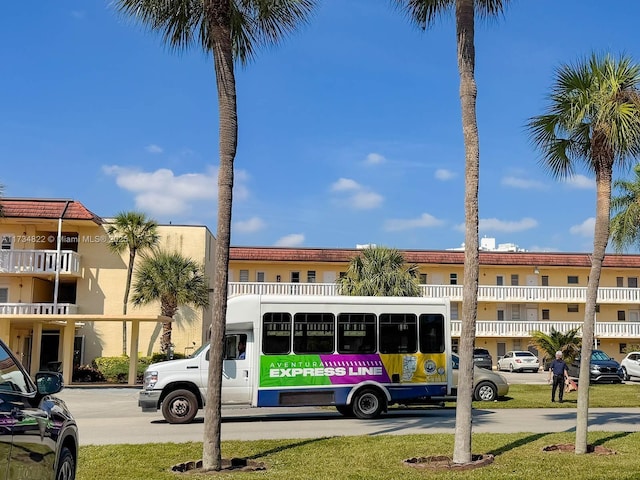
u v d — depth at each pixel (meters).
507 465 9.70
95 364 33.19
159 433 14.48
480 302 48.12
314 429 15.08
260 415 18.59
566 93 11.85
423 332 17.81
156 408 16.41
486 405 21.22
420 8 12.08
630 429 14.70
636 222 26.23
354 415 18.09
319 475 9.05
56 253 34.31
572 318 48.25
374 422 16.58
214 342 9.80
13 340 33.50
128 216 35.38
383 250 35.50
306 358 16.97
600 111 11.16
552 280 48.72
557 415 18.34
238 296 17.00
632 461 10.01
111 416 18.72
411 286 34.47
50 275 34.78
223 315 9.89
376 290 34.06
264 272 45.84
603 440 12.23
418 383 17.56
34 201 34.88
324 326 17.22
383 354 17.45
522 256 48.03
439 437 12.55
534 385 30.11
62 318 28.91
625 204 26.80
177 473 9.31
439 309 18.00
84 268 36.31
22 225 35.06
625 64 11.34
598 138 11.57
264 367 16.69
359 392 17.25
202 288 34.38
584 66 11.61
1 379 5.44
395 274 34.31
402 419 17.30
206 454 9.53
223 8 10.25
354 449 11.20
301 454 10.74
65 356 29.73
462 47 10.52
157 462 10.09
